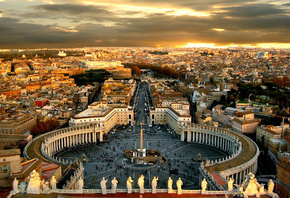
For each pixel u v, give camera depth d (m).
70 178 179.25
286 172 183.12
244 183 131.50
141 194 132.50
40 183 129.88
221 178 189.25
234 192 129.75
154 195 131.62
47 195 127.19
